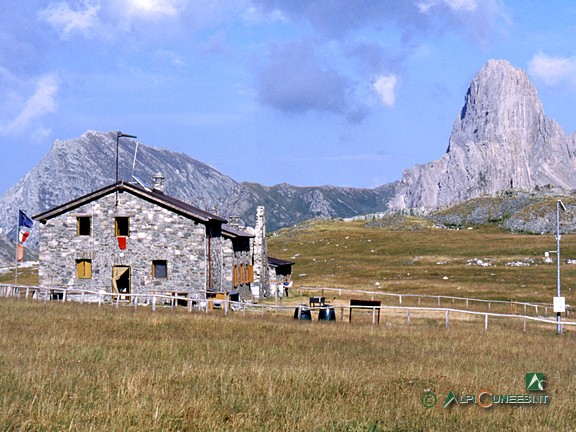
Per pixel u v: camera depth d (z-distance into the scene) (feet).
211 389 55.57
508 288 288.51
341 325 121.08
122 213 173.88
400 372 68.74
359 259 443.73
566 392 62.95
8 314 107.55
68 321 101.24
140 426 44.24
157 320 106.63
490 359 85.35
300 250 513.04
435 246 490.49
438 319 155.02
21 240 175.11
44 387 52.80
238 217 224.94
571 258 404.36
